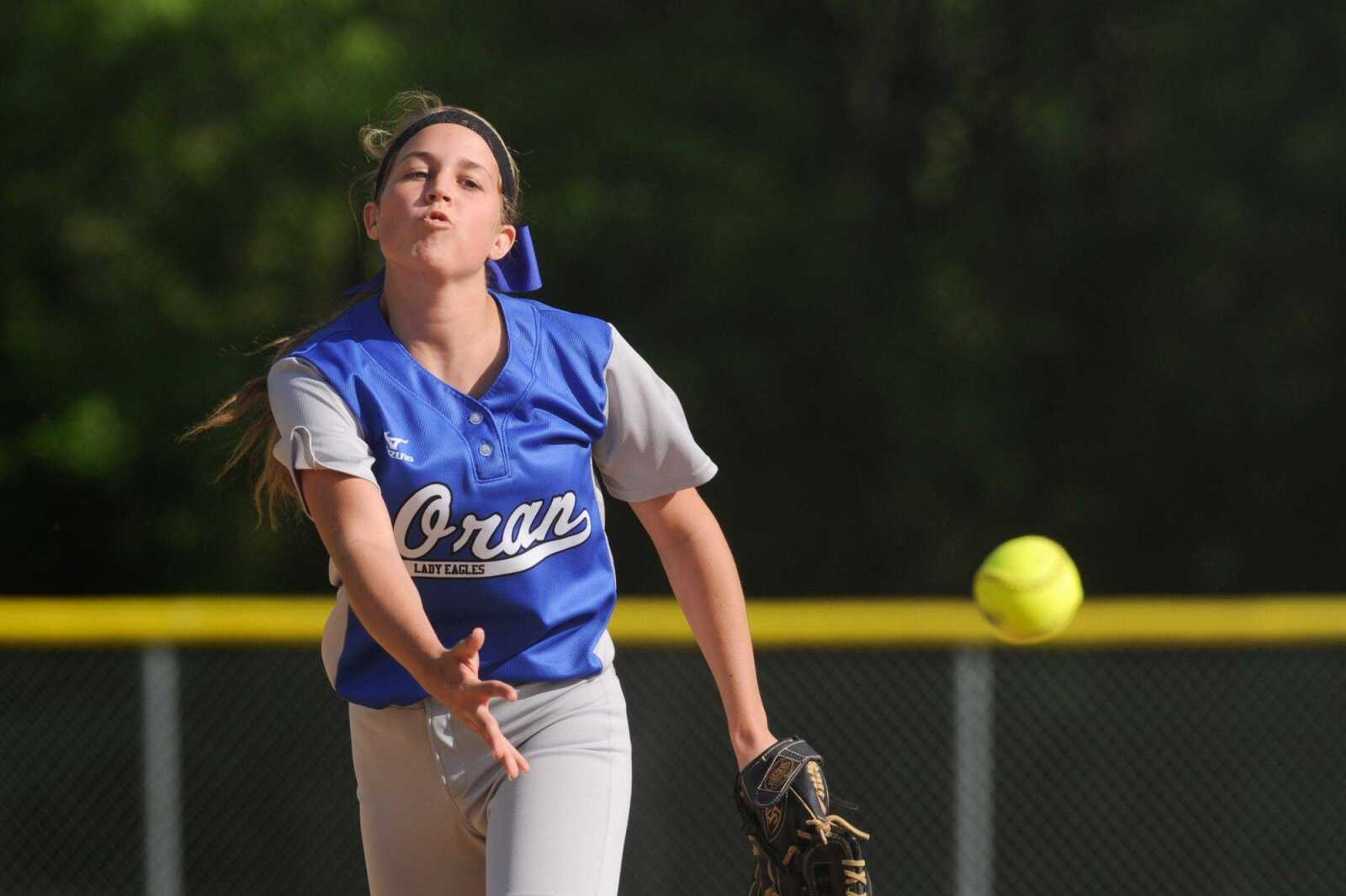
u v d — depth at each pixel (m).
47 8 38.03
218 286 40.19
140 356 39.59
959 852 23.47
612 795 9.86
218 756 27.89
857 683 26.66
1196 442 41.62
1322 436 40.62
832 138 43.19
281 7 38.12
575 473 9.88
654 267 39.78
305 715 28.28
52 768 27.05
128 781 27.23
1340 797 26.38
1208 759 26.72
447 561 9.59
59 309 40.50
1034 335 41.12
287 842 27.97
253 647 27.98
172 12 37.19
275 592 40.59
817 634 23.44
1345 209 38.84
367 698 9.98
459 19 40.47
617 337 10.25
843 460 41.25
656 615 23.36
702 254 39.00
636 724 27.27
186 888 27.61
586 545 9.99
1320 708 26.55
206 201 39.34
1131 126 43.41
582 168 38.72
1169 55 41.12
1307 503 41.28
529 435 9.70
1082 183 43.66
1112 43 43.53
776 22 43.59
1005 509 41.84
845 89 43.62
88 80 38.41
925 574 41.59
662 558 10.62
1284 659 26.69
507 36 40.88
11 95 38.41
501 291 10.69
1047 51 43.91
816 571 41.44
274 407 9.56
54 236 39.66
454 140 9.86
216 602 24.39
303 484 9.28
